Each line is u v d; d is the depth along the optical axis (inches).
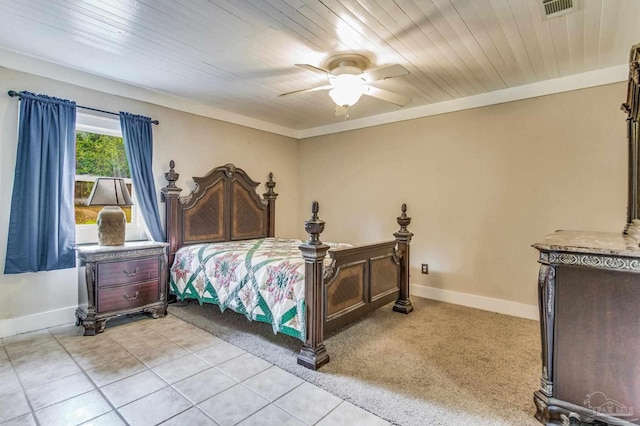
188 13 88.6
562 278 71.1
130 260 128.0
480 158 151.9
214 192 175.0
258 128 199.5
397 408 76.7
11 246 114.6
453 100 158.4
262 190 204.1
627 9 85.5
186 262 147.1
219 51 111.0
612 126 121.8
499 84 138.6
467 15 88.6
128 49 110.6
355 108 173.5
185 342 112.1
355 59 114.5
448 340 115.0
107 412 74.2
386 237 183.9
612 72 121.0
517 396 81.5
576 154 129.0
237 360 99.7
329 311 104.0
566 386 70.6
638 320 64.3
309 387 85.2
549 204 135.0
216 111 177.3
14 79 116.3
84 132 136.3
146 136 147.7
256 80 137.7
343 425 70.7
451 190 160.7
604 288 67.0
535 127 137.7
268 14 88.6
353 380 88.7
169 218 154.9
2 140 114.5
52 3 84.4
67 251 124.3
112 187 122.6
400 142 177.6
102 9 87.2
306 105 170.2
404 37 100.2
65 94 127.7
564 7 85.0
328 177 210.4
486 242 150.8
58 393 81.3
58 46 108.7
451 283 161.2
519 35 99.0
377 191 187.3
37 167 118.0
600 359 67.5
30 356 100.4
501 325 129.6
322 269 98.7
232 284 125.3
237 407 76.5
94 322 117.2
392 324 130.6
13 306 117.0
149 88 148.3
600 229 124.6
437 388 85.0
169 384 85.9
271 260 118.0
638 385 64.4
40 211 119.3
